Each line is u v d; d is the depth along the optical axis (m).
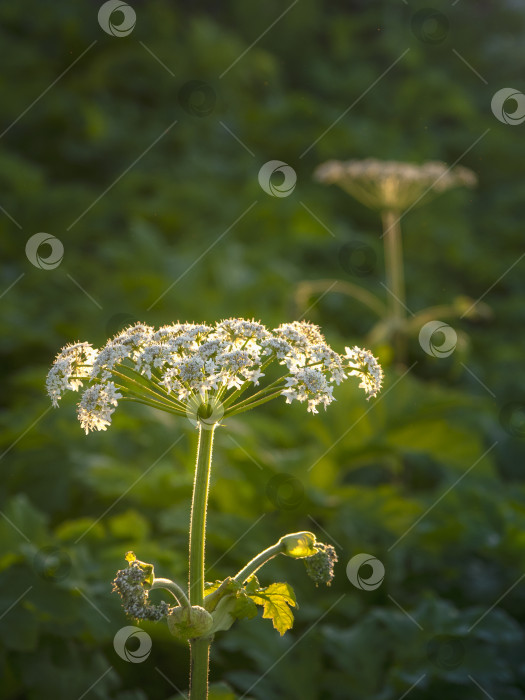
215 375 1.62
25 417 4.40
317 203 8.49
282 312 6.00
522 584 3.74
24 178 7.60
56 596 2.68
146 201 8.13
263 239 7.81
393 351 5.05
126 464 4.11
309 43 11.76
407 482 4.86
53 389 1.71
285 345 1.68
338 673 2.96
